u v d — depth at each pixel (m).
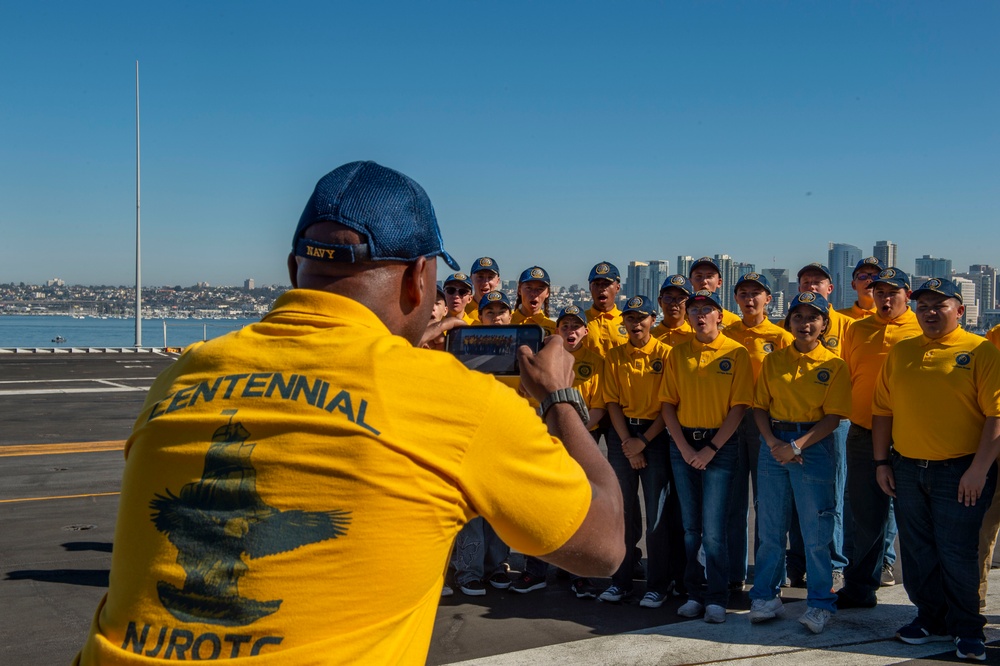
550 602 5.35
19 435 11.75
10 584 5.56
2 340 76.56
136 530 1.17
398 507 1.10
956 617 4.34
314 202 1.30
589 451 1.37
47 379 19.67
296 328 1.25
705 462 4.96
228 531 1.10
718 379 5.02
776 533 4.90
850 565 5.33
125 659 1.09
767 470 4.93
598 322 6.61
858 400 5.32
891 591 5.54
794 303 4.88
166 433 1.19
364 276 1.28
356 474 1.10
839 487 5.59
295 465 1.11
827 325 5.82
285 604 1.07
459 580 5.50
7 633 4.72
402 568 1.11
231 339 1.29
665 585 5.30
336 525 1.09
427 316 1.39
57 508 7.66
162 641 1.09
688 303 5.26
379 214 1.27
